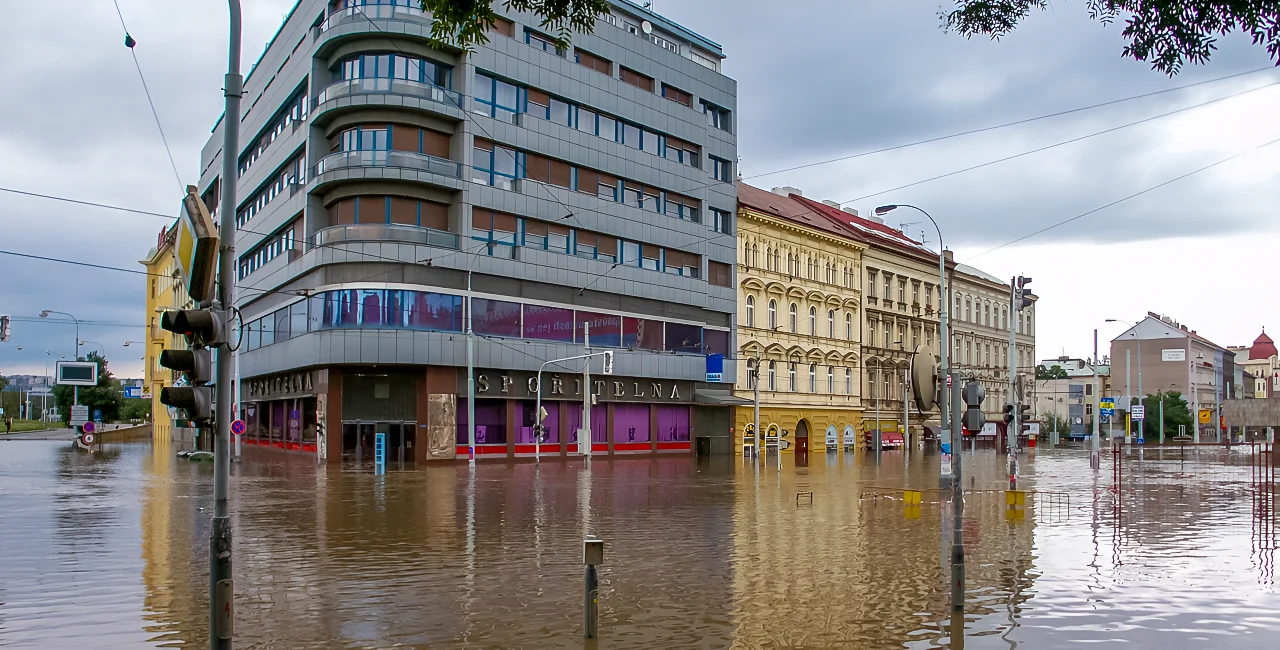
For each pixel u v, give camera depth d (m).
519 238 47.94
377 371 45.31
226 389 8.97
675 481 34.50
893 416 75.75
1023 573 14.30
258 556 15.45
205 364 9.00
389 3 44.22
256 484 31.39
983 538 18.42
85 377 75.25
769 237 63.84
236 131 9.54
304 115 49.56
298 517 21.22
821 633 10.38
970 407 13.73
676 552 16.23
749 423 61.41
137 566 14.47
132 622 10.76
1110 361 131.00
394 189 43.84
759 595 12.46
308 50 47.78
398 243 43.38
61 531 18.61
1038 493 29.83
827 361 68.50
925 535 18.72
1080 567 14.86
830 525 20.36
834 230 69.25
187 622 10.76
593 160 51.47
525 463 46.97
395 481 33.19
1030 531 19.62
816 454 64.12
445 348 44.50
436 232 44.78
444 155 45.66
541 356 48.62
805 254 66.88
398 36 43.94
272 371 51.75
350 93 44.06
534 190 48.25
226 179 9.46
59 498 25.81
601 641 9.95
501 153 47.28
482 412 47.03
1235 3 9.31
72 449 62.84
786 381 64.75
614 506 24.33
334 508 23.27
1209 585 13.31
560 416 50.50
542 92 49.47
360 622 10.72
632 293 53.47
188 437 56.94
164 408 86.69
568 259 49.91
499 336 46.75
